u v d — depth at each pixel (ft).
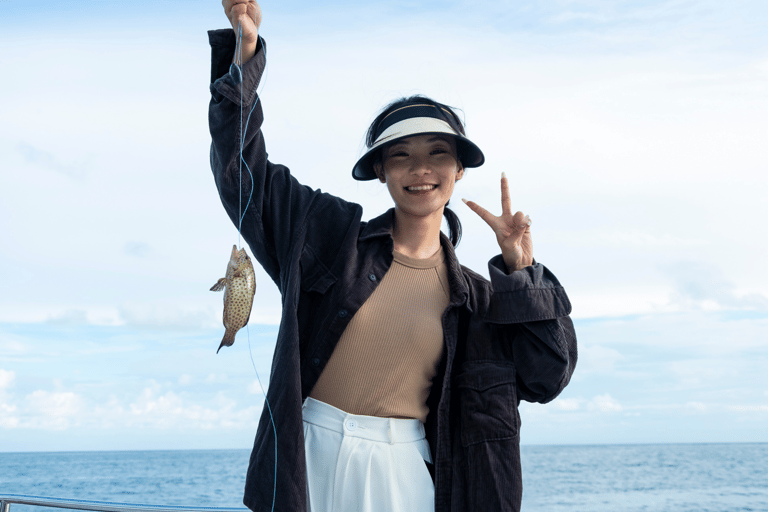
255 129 5.62
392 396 5.65
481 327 6.22
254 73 5.50
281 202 5.94
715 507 150.92
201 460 234.79
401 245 6.23
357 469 5.35
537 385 6.24
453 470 5.85
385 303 5.79
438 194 6.10
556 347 5.96
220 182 5.71
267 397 5.28
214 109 5.45
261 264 6.16
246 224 5.81
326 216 6.12
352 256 5.86
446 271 6.18
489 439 5.83
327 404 5.62
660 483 187.52
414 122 6.03
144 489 199.52
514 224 6.54
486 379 6.00
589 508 155.12
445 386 5.85
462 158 6.75
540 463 215.92
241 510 6.22
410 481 5.53
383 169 6.52
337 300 5.68
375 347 5.68
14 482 210.59
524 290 6.00
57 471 220.64
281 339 5.44
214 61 5.70
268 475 4.97
